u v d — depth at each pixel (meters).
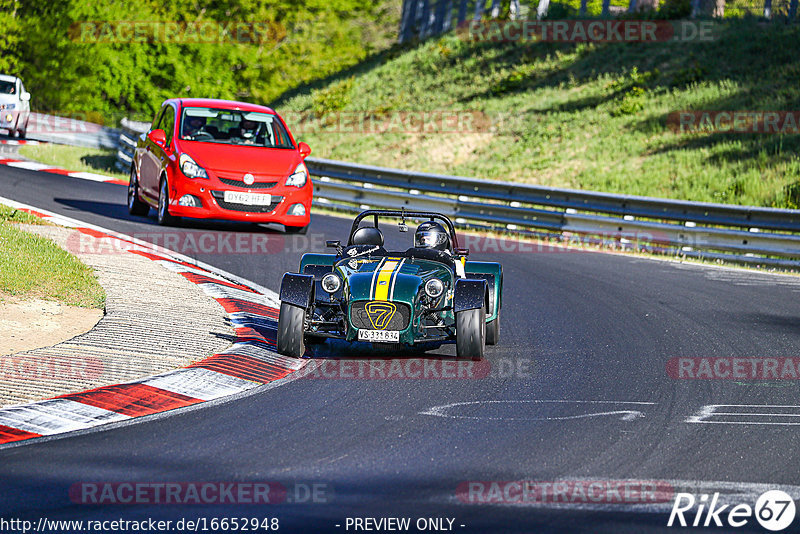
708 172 105.50
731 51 139.50
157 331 35.44
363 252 37.69
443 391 30.45
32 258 43.09
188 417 26.45
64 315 36.66
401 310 33.81
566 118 133.38
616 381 32.75
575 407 28.94
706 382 32.91
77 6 168.50
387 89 169.75
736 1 160.75
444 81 164.50
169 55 177.50
